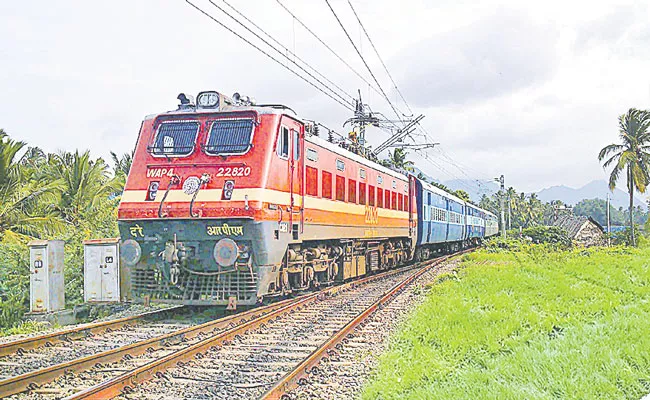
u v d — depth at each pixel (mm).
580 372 6992
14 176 19016
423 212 26656
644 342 8391
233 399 6438
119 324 10688
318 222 13922
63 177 24328
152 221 11359
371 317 11453
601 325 9844
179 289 11625
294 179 12523
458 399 6102
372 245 19844
